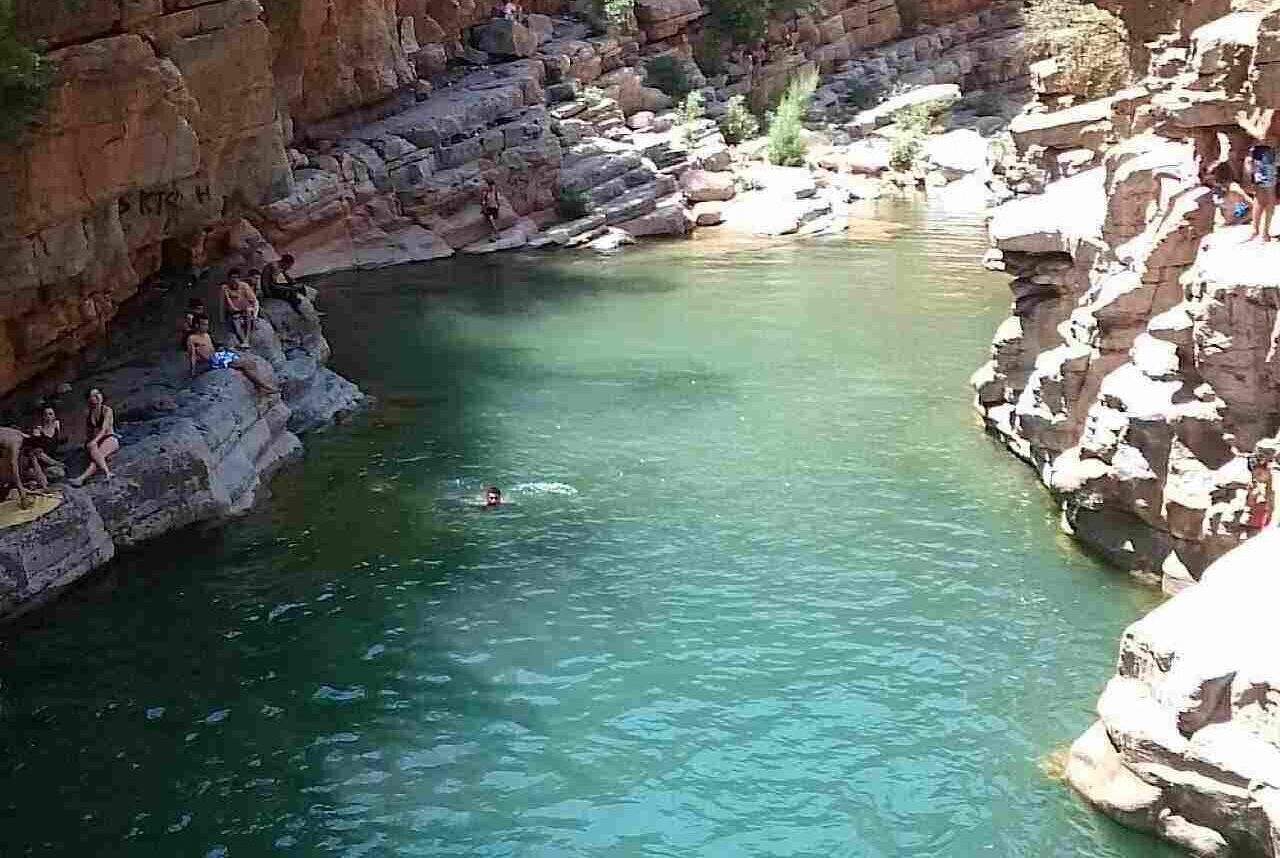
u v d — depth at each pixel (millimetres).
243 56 26375
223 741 15461
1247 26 18547
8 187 20031
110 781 14695
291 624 18188
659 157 49344
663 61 57375
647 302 36125
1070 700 15922
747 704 16000
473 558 20156
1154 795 12906
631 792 14383
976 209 47719
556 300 36656
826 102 60469
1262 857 11953
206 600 18891
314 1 38812
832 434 25234
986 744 15062
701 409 26953
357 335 33469
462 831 13789
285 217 38812
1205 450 17281
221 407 23062
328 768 14898
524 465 24016
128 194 23438
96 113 21281
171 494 21016
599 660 17094
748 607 18391
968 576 19125
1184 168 20234
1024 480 22609
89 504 19703
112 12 21938
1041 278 23125
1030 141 32781
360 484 23266
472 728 15648
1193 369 17609
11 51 19031
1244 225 18016
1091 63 36375
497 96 47188
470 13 52219
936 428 25391
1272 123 17344
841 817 13859
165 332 27094
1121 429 18328
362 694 16422
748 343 31750
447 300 36938
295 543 20781
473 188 44375
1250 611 13047
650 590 18969
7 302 21391
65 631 18031
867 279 37875
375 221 42500
